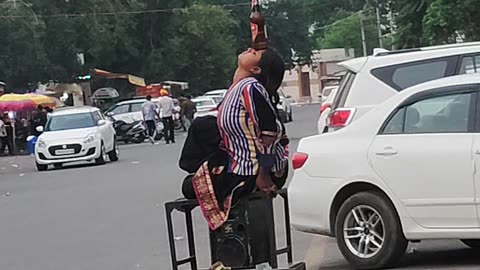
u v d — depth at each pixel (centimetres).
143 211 1552
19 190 2122
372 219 927
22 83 5328
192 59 7006
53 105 4434
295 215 975
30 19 5138
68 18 5559
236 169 739
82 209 1638
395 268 928
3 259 1170
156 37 6669
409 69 1180
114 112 4334
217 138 752
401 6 3328
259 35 759
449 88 909
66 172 2589
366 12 7725
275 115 739
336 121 1188
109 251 1174
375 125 934
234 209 749
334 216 948
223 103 743
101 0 5784
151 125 3950
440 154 884
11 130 4081
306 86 10338
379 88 1178
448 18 2942
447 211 883
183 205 765
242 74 754
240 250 748
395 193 908
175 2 6712
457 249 1033
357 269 937
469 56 1174
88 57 6059
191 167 759
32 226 1465
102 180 2206
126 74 6353
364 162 926
